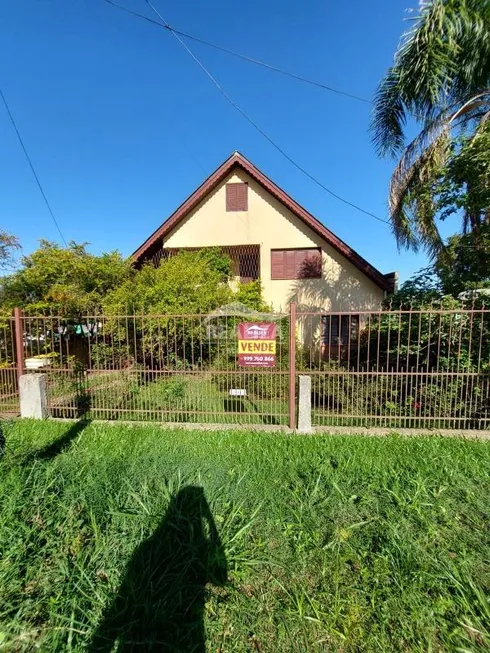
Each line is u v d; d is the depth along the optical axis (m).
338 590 2.00
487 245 5.67
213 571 2.12
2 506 2.63
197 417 5.27
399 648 1.70
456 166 5.52
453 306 5.00
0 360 6.37
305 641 1.72
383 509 2.72
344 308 11.24
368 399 5.07
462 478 3.17
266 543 2.36
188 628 1.76
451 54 6.13
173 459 3.53
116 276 9.91
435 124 6.81
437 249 7.12
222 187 11.52
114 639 1.71
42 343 7.18
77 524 2.47
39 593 1.97
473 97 6.52
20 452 3.71
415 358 5.16
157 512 2.57
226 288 9.31
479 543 2.37
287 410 5.46
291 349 4.79
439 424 4.80
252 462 3.52
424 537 2.41
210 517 2.56
